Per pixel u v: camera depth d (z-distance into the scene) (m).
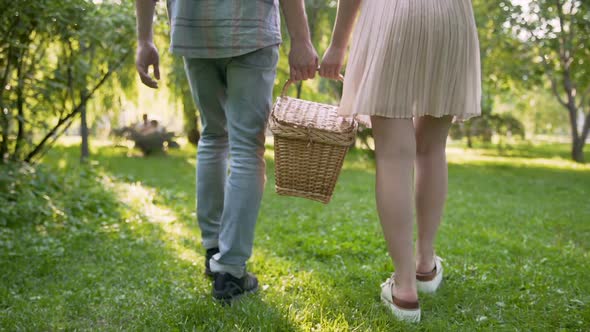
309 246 3.23
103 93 7.70
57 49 4.91
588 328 1.97
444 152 2.23
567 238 3.89
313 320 1.98
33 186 4.51
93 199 4.58
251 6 1.99
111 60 5.21
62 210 4.09
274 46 2.07
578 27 12.97
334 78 2.11
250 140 2.09
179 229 3.82
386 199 1.97
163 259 2.92
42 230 3.67
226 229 2.11
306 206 5.11
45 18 4.02
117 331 1.89
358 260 2.96
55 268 2.72
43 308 2.14
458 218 4.66
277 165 2.03
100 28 4.70
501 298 2.26
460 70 1.99
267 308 2.04
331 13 9.68
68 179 5.16
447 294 2.29
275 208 4.96
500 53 14.25
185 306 2.07
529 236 3.89
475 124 17.30
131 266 2.78
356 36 2.01
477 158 15.66
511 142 22.58
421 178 2.23
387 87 1.90
